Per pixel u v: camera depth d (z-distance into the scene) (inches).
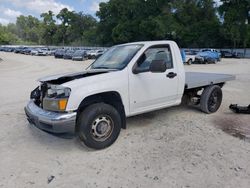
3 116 254.7
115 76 179.9
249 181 136.0
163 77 205.2
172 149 174.2
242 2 2038.6
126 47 210.8
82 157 165.9
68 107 160.4
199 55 1152.2
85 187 133.7
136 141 188.1
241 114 254.7
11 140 193.9
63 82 170.6
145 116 246.4
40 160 162.6
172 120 234.5
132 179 139.8
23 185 135.5
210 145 179.8
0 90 413.1
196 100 265.6
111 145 180.9
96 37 3038.9
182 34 2180.1
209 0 2327.8
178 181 136.9
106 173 146.3
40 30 4741.6
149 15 2343.8
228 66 987.9
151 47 200.7
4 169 151.6
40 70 804.0
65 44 4224.9
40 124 169.6
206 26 2277.3
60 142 189.6
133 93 188.9
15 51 2647.6
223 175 141.9
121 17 2578.7
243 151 170.1
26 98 345.7
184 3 2306.8
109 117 176.1
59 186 134.7
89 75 177.6
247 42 2087.8
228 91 387.9
